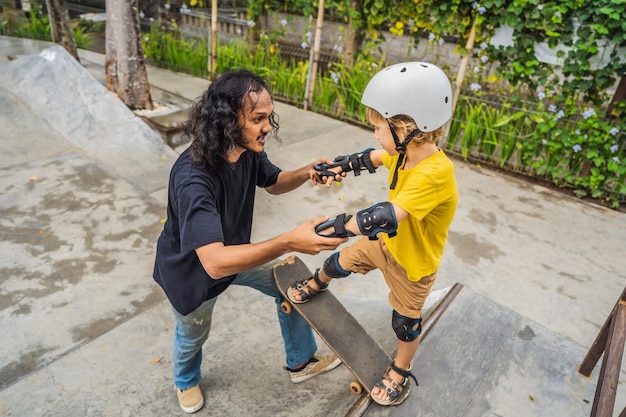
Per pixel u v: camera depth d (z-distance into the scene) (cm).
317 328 201
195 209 148
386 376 193
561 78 625
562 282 358
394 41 770
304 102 684
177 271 170
